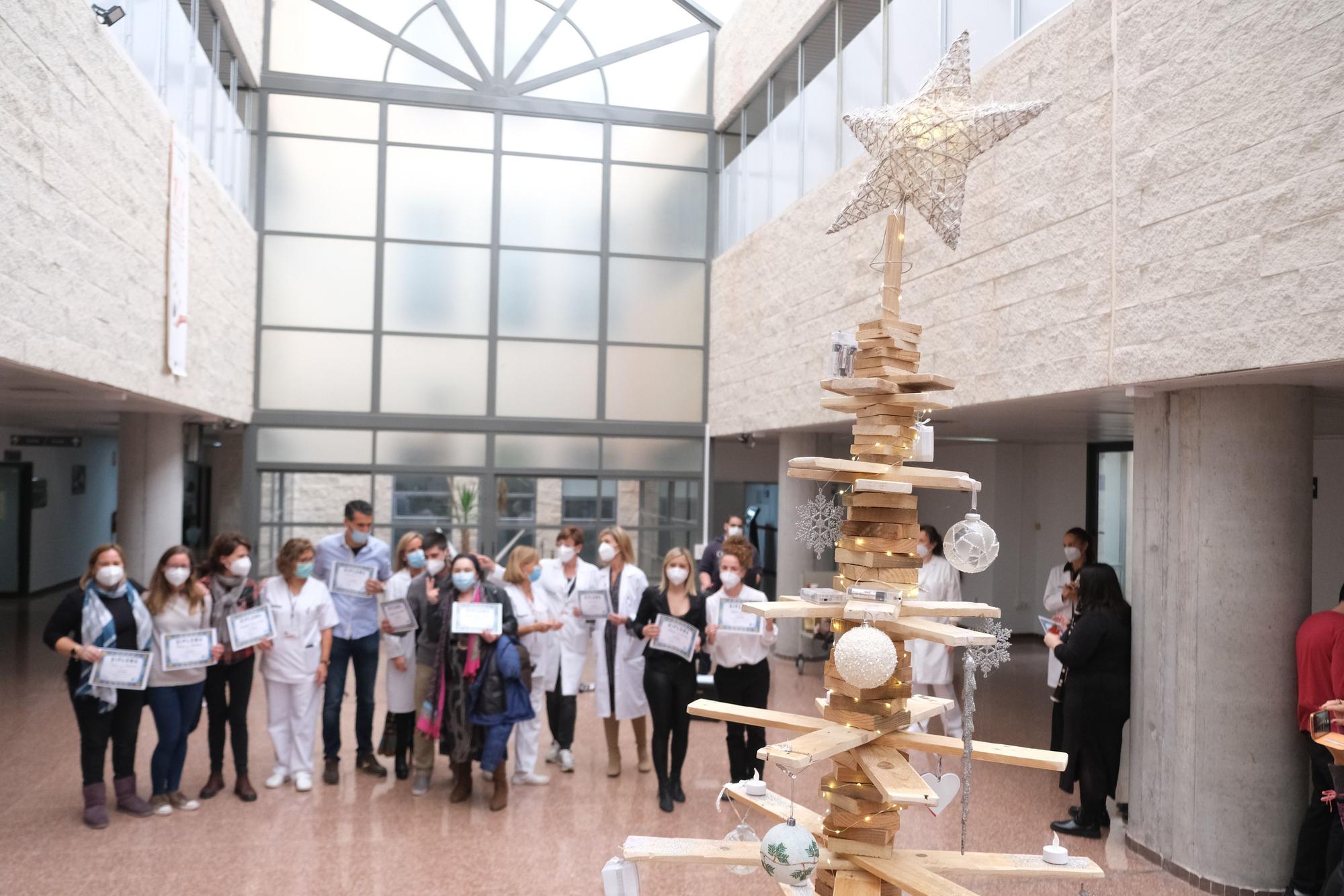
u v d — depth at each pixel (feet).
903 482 7.53
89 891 15.05
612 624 21.79
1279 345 12.76
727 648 19.43
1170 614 16.55
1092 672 18.12
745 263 37.78
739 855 8.20
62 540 53.67
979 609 7.75
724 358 40.34
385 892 15.24
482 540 40.55
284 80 39.27
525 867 16.31
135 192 22.54
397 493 40.16
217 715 19.80
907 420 8.24
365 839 17.54
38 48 17.08
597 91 42.09
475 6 41.14
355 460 39.65
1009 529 40.65
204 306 29.94
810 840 7.39
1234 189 13.50
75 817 18.39
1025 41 18.88
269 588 20.45
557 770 22.22
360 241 39.96
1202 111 14.14
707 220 42.78
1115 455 34.65
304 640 20.53
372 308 40.01
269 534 39.40
